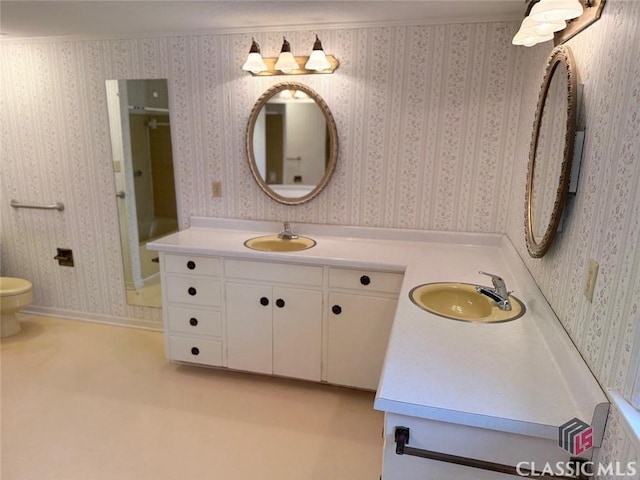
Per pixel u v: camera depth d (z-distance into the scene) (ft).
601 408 3.20
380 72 8.36
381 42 8.23
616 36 3.50
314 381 8.56
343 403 8.16
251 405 8.07
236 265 8.26
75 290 11.47
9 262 11.80
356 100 8.59
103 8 7.47
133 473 6.37
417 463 3.84
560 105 4.76
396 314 5.30
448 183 8.53
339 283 7.82
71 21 8.33
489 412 3.47
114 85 9.81
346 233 9.21
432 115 8.30
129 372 9.13
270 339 8.47
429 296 6.19
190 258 8.50
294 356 8.43
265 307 8.32
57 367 9.27
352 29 8.31
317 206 9.33
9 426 7.36
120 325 11.28
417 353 4.35
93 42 9.66
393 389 3.75
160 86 9.57
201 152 9.71
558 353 4.20
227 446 6.97
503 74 7.81
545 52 6.19
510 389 3.76
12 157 10.96
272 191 9.41
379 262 7.55
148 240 10.59
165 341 9.09
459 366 4.12
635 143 3.03
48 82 10.19
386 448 3.85
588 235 3.86
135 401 8.13
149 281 10.82
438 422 3.66
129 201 10.45
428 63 8.10
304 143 9.04
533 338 4.70
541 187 5.38
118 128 10.05
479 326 4.98
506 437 3.54
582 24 4.33
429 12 7.49
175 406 7.99
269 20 8.13
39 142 10.65
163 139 9.87
